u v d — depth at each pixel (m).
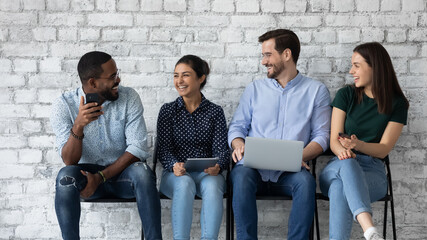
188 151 2.93
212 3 3.12
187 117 2.93
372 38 3.15
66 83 3.11
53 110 2.76
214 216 2.64
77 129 2.61
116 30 3.12
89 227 3.17
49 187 3.14
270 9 3.13
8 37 3.08
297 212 2.63
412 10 3.15
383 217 3.20
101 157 2.81
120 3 3.11
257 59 3.15
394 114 2.91
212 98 3.16
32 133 3.12
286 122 2.96
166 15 3.12
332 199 2.59
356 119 2.93
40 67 3.10
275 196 2.77
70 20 3.10
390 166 3.19
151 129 3.16
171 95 3.15
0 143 3.11
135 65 3.13
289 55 2.95
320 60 3.16
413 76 3.16
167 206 3.18
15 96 3.10
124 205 3.17
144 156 2.77
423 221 3.21
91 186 2.57
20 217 3.14
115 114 2.80
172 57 3.13
